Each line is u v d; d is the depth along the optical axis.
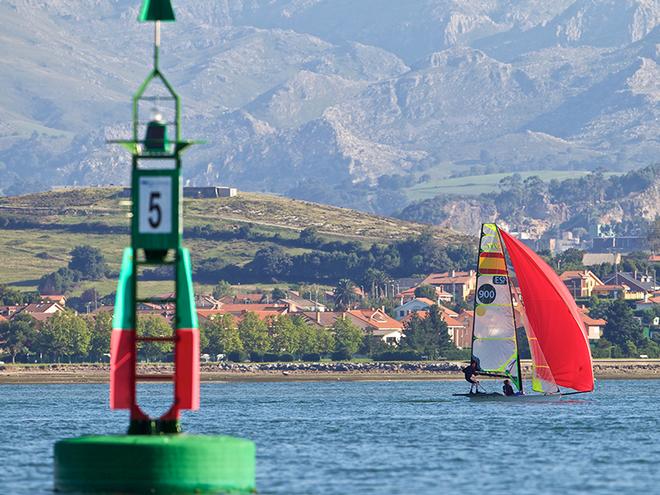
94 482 167.88
